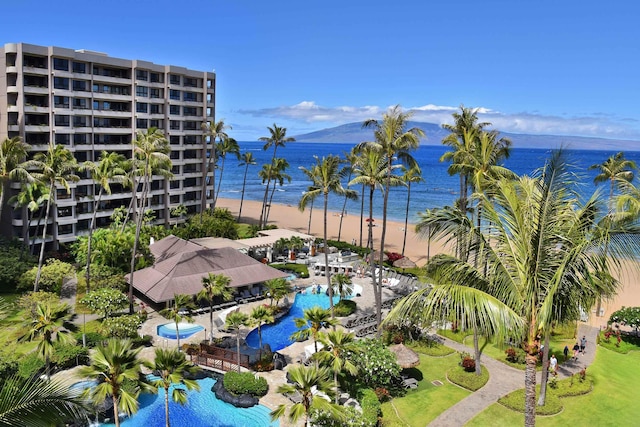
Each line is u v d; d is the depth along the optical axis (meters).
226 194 167.50
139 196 78.31
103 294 39.91
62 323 28.23
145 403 30.06
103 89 73.44
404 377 33.28
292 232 72.88
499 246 19.03
